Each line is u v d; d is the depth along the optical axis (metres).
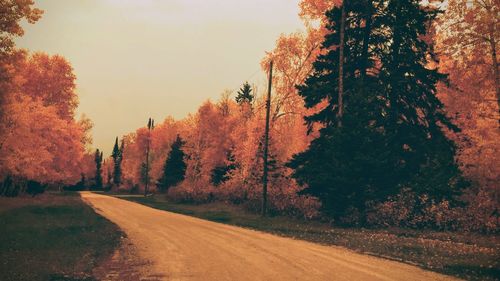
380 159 19.52
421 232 18.80
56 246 12.58
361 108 20.89
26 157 28.84
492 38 20.59
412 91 22.38
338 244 14.69
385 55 23.56
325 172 20.69
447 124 21.81
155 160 87.50
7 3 17.92
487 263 10.72
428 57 25.45
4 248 11.43
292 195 28.78
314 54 32.84
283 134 34.75
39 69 44.41
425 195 20.52
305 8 30.09
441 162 20.16
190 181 51.44
